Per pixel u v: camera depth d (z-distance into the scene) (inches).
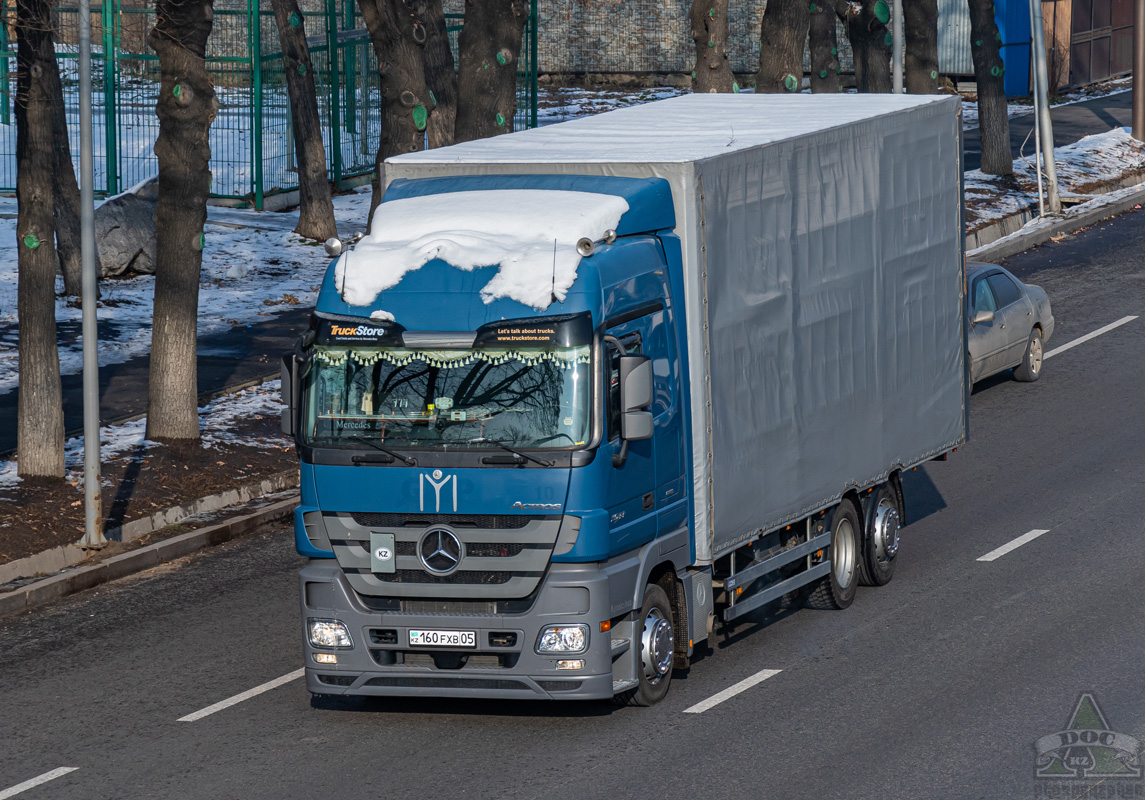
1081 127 4800.7
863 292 1456.7
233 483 1895.9
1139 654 1286.9
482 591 1133.7
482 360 1124.5
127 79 4436.5
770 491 1312.7
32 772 1123.9
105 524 1726.1
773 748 1115.9
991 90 3941.9
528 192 1214.9
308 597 1176.2
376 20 2277.3
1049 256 3262.8
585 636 1126.4
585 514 1111.0
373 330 1143.6
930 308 1598.2
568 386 1112.8
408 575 1144.8
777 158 1314.0
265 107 4340.6
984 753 1091.3
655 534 1191.6
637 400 1109.1
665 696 1240.8
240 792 1067.3
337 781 1082.1
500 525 1124.5
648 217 1202.0
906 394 1549.0
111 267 3004.4
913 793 1024.9
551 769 1088.8
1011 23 5502.0
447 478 1125.7
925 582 1534.2
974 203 3659.0
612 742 1139.9
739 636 1401.3
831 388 1402.6
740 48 6058.1
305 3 5625.0
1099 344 2546.8
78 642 1444.4
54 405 1797.5
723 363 1241.4
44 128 1782.7
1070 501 1780.3
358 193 4037.9
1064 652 1301.7
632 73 6215.6
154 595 1584.6
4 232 3314.5
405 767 1104.8
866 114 1489.9
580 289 1119.0
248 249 3272.6
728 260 1247.5
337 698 1270.9
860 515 1508.4
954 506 1801.2
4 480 1795.0
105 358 2450.8
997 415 2196.1
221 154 4052.7
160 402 1955.0
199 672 1344.7
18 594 1542.8
